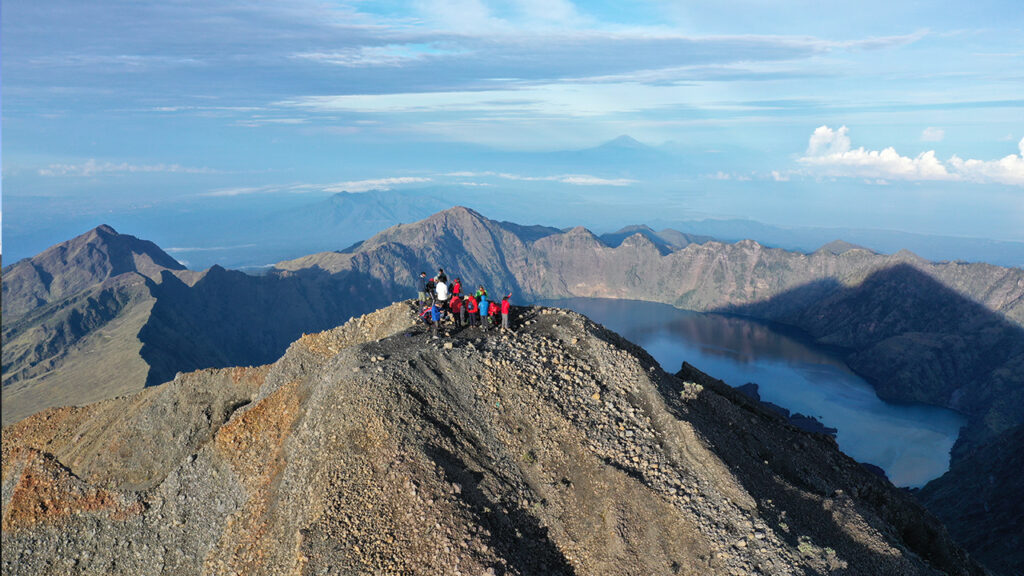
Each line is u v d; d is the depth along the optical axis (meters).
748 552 22.50
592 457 26.38
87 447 39.88
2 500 38.50
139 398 43.47
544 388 29.77
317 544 21.92
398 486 23.66
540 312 38.09
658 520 23.83
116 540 33.72
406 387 28.19
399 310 38.62
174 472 34.28
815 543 24.23
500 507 24.03
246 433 32.94
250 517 27.97
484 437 27.00
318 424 27.80
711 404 34.06
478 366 30.31
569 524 24.03
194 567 31.02
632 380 31.14
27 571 33.72
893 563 24.88
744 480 26.08
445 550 21.59
